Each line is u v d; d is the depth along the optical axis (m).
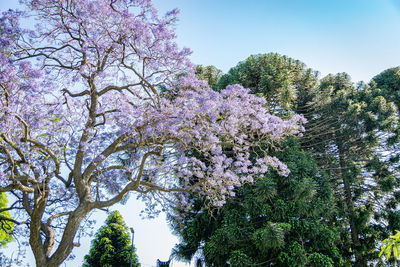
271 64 18.86
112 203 9.51
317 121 17.70
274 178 13.44
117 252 25.06
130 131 10.15
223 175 10.61
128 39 10.48
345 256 15.45
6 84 8.51
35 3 10.01
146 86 11.28
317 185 13.61
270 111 16.34
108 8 10.30
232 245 12.75
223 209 13.86
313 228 12.32
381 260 15.13
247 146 11.38
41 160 9.60
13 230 10.86
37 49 10.25
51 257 8.61
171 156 13.69
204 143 10.50
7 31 9.45
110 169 10.67
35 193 8.87
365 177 16.88
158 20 10.55
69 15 10.28
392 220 15.06
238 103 11.29
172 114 10.23
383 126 16.89
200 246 15.25
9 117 8.07
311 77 19.67
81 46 10.63
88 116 10.30
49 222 9.28
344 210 15.38
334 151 18.12
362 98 19.94
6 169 8.99
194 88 11.29
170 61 10.77
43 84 9.87
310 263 11.88
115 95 10.74
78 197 10.52
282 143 14.45
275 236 11.36
